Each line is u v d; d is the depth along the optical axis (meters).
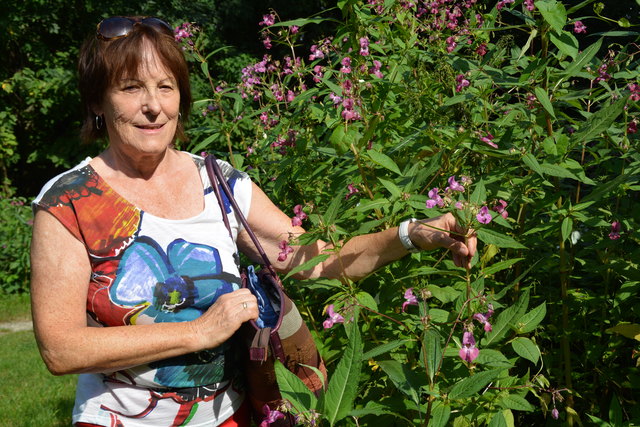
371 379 2.43
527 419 2.78
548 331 2.77
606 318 2.73
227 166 2.15
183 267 1.94
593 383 2.70
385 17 2.75
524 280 2.86
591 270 2.61
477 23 3.18
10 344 7.47
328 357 2.52
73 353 1.79
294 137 2.92
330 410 1.57
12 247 9.98
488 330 1.93
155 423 1.94
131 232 1.91
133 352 1.79
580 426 2.43
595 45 2.42
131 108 1.90
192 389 1.94
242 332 1.95
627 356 2.73
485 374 1.74
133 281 1.89
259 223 2.16
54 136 15.49
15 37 14.12
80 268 1.86
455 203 1.94
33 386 6.05
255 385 2.01
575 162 2.36
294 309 1.99
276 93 3.40
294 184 2.99
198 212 2.03
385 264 2.19
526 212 2.78
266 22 3.40
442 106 2.74
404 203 2.22
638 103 2.65
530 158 2.32
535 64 2.36
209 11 13.70
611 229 2.59
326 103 2.83
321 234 2.13
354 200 2.52
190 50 3.47
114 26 1.90
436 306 2.58
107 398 1.92
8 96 14.76
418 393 1.79
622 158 2.60
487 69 2.70
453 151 2.56
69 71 14.20
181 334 1.82
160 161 2.03
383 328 2.43
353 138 2.22
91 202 1.89
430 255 2.73
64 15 14.46
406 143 2.62
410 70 2.96
